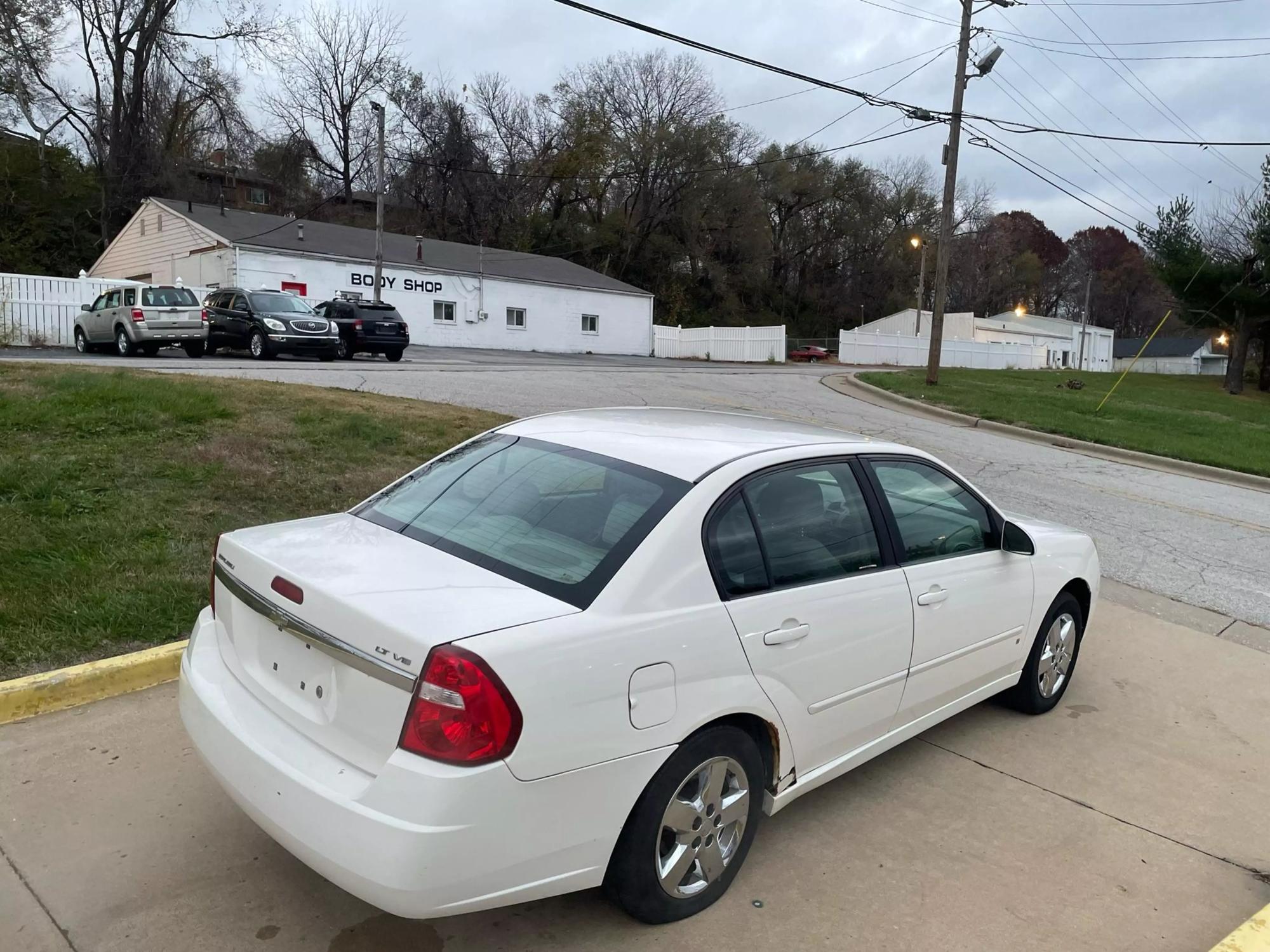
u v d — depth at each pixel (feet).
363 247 117.50
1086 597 16.28
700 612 9.06
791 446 11.18
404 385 50.14
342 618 8.03
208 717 9.15
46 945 8.45
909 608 11.66
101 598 15.38
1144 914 10.12
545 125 199.82
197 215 110.01
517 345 130.21
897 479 12.42
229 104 161.68
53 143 143.64
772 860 10.67
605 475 10.19
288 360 70.08
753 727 9.98
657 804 8.68
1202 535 31.27
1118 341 294.05
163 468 23.16
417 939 8.86
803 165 227.61
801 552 10.50
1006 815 12.10
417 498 11.05
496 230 194.08
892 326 211.82
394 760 7.45
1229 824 12.25
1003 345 189.98
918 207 254.27
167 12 145.69
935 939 9.40
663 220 199.31
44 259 140.67
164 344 69.92
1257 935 9.26
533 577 8.84
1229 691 17.29
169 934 8.71
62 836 10.09
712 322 208.54
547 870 7.95
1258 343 149.79
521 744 7.55
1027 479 39.55
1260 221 115.14
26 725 12.48
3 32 129.80
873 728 11.62
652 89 194.90
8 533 17.72
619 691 8.22
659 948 8.92
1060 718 15.57
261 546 9.66
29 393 29.43
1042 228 340.39
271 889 9.47
